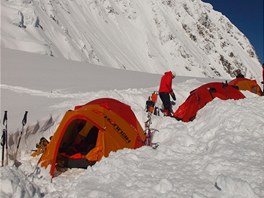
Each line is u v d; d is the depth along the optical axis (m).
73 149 7.20
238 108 7.93
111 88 14.46
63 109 9.20
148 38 157.25
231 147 5.88
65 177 6.23
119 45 140.38
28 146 7.48
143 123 9.53
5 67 17.30
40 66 19.72
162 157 6.06
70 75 17.70
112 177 5.23
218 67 185.88
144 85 16.95
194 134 7.69
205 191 4.49
